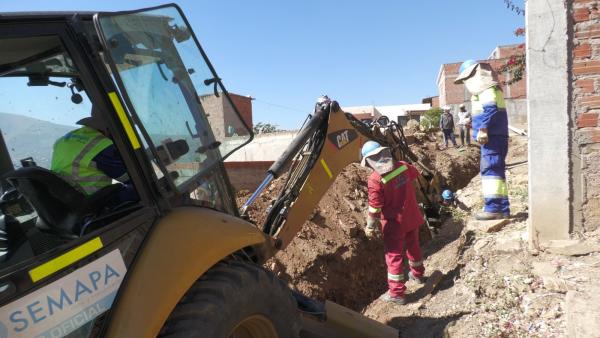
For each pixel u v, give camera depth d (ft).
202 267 7.18
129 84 7.61
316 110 15.47
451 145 58.29
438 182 21.49
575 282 11.91
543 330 10.94
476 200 24.08
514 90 96.32
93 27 7.25
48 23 6.76
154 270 6.76
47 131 8.38
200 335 6.81
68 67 8.22
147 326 6.32
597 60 13.17
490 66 17.26
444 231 20.71
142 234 7.06
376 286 21.59
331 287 19.43
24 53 7.76
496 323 11.99
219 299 7.25
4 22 6.40
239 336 8.71
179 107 8.77
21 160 8.30
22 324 5.52
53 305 5.83
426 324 13.46
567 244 13.58
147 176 7.30
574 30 13.29
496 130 17.02
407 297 15.58
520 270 13.58
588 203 13.64
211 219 8.00
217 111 9.91
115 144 7.08
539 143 13.87
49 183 7.23
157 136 7.93
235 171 25.52
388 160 14.78
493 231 16.98
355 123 17.26
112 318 6.40
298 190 14.14
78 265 6.16
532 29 13.55
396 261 15.23
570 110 13.52
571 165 13.67
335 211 23.88
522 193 21.97
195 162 8.88
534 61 13.64
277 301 8.64
